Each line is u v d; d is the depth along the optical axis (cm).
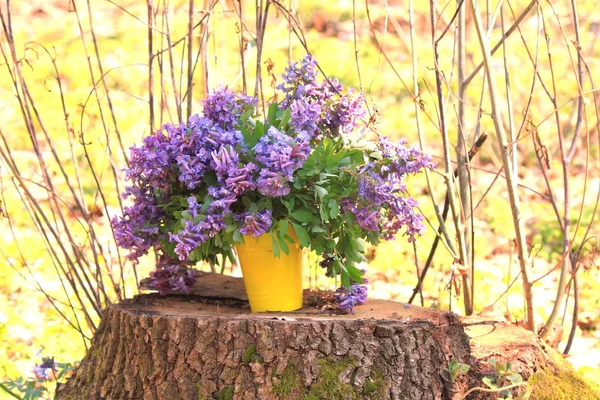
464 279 314
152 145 240
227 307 268
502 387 244
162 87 319
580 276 498
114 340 254
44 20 945
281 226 231
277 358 227
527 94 723
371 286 486
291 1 327
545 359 272
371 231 257
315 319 233
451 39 889
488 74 276
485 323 293
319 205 237
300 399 223
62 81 791
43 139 673
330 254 257
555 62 793
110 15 972
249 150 234
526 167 688
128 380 246
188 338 234
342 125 262
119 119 705
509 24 750
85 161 642
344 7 962
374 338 230
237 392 227
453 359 247
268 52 821
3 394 330
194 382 232
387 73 827
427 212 590
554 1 851
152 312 248
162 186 241
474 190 625
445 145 299
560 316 446
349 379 226
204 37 331
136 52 866
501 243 568
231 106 245
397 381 229
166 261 273
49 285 459
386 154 251
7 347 386
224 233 233
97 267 321
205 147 236
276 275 251
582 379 272
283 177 219
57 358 373
